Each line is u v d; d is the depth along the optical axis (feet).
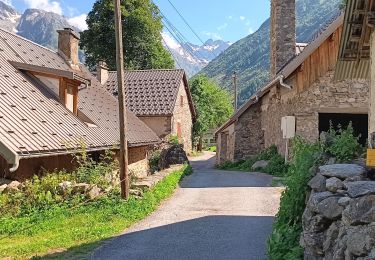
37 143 35.27
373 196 14.05
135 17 140.97
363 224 13.91
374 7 24.62
